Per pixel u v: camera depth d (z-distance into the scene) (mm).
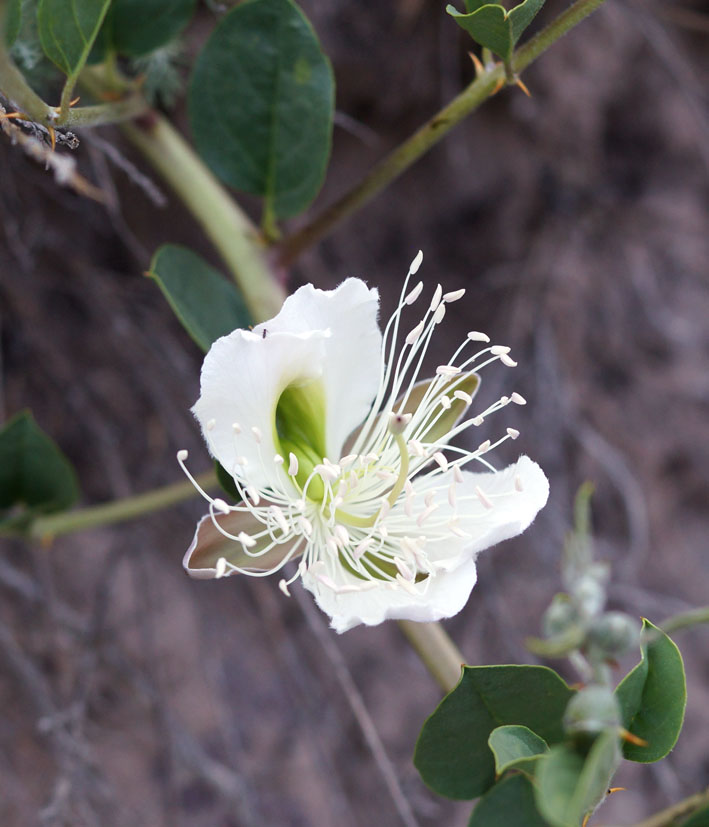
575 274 500
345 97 457
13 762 431
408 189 480
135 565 438
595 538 507
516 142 485
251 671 462
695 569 524
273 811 454
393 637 486
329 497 309
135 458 443
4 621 428
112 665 414
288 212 343
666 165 510
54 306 433
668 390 525
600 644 280
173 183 356
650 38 469
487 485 303
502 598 480
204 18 418
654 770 459
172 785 421
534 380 488
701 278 526
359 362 305
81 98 350
